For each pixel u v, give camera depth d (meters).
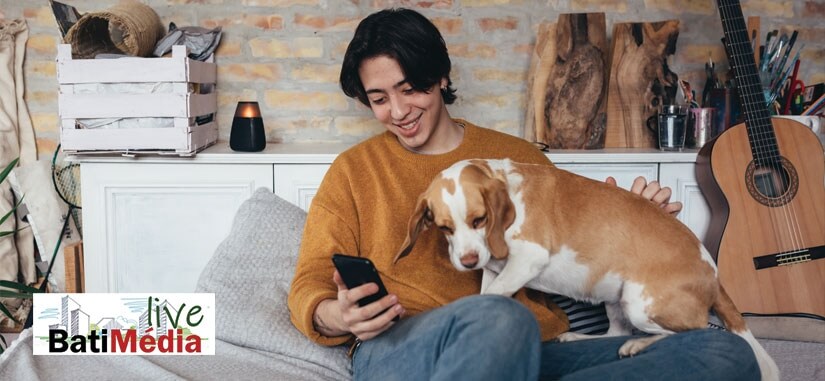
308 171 2.24
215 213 2.24
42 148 2.49
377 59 1.52
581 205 1.45
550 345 1.45
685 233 1.46
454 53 2.55
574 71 2.39
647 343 1.33
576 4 2.55
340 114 2.55
